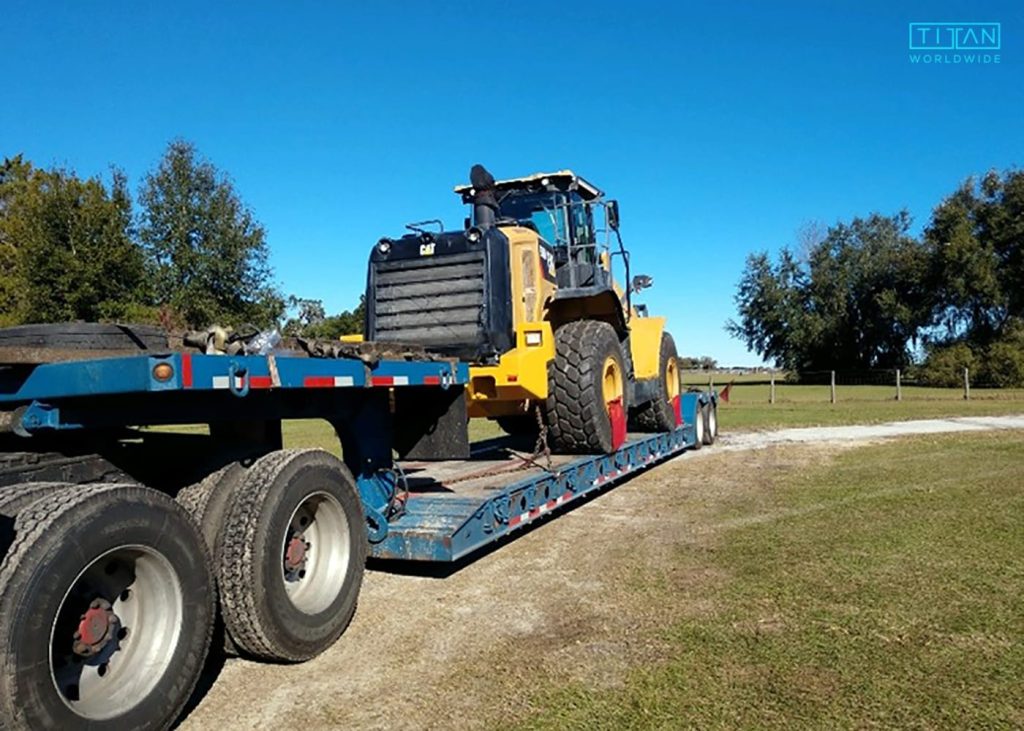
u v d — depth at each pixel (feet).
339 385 13.16
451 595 15.66
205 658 10.52
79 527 8.79
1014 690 10.76
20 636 8.11
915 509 22.20
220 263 89.97
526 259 23.13
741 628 13.32
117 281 82.58
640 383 29.55
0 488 9.62
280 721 10.56
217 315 89.10
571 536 20.36
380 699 11.11
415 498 17.65
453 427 16.93
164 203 89.15
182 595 10.11
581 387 22.71
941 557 17.21
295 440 24.84
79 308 78.95
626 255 29.17
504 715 10.45
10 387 10.52
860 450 35.96
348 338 22.72
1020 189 133.59
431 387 16.39
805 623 13.44
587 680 11.44
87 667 9.39
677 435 33.65
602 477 23.97
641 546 19.12
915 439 39.60
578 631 13.48
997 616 13.55
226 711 10.91
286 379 11.89
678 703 10.59
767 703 10.52
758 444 39.81
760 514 22.35
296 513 12.68
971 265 135.33
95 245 79.46
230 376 10.78
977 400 77.15
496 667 12.05
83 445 11.76
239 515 11.78
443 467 22.71
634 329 31.22
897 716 10.08
